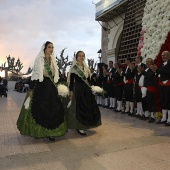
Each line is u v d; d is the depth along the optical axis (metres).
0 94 16.22
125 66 8.62
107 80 9.12
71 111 4.70
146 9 8.70
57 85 4.58
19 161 3.37
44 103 4.31
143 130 5.23
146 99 6.30
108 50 14.53
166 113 6.04
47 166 3.18
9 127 5.65
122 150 3.80
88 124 4.74
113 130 5.25
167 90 5.79
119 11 12.80
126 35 11.23
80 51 4.96
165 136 4.67
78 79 4.84
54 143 4.27
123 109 8.26
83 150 3.83
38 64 4.33
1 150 3.87
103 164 3.23
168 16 7.55
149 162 3.29
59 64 21.12
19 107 9.70
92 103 4.92
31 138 4.62
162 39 7.48
